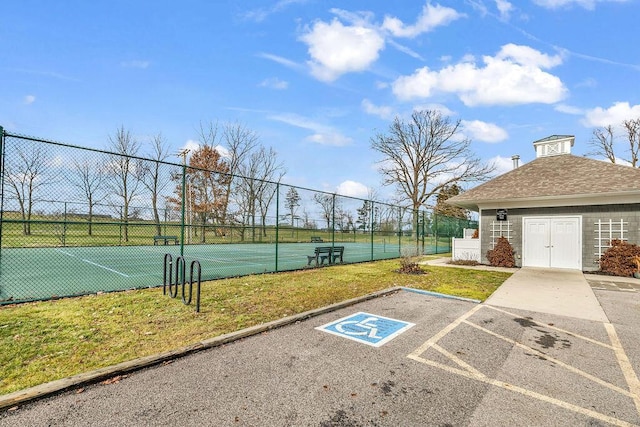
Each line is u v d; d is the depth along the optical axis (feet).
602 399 11.43
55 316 19.08
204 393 11.27
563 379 12.93
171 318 19.31
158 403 10.57
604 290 31.83
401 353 15.33
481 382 12.55
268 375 12.74
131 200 68.13
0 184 21.80
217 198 104.06
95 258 52.37
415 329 19.06
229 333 16.85
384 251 75.20
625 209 42.93
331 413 10.19
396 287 31.01
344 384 12.14
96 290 27.50
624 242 42.37
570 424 9.89
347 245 97.09
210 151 123.13
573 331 19.16
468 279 37.63
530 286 33.63
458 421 9.90
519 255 50.39
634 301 27.12
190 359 14.12
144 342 15.44
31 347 14.55
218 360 14.08
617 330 19.38
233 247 84.64
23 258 50.80
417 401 11.03
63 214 52.49
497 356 15.23
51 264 44.57
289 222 82.74
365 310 23.22
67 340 15.48
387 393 11.53
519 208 50.80
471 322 20.70
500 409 10.63
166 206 76.13
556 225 47.93
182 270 23.13
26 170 42.16
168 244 84.33
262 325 18.30
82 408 10.19
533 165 59.00
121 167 65.00
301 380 12.38
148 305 21.97
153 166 72.43
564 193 44.91
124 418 9.70
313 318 20.89
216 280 32.55
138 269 40.60
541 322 20.92
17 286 29.37
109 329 17.13
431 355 15.15
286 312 21.26
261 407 10.45
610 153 124.36
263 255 64.39
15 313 19.53
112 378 12.21
